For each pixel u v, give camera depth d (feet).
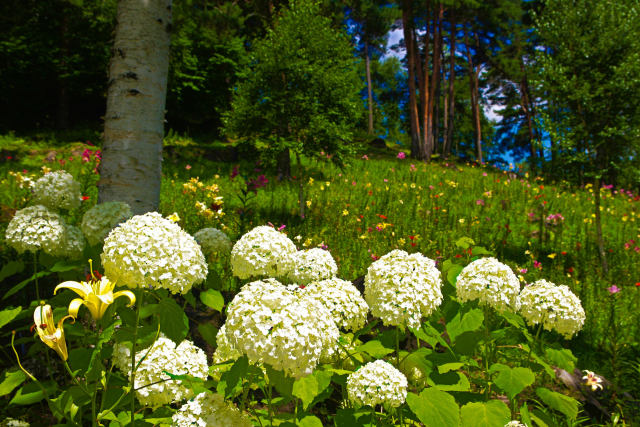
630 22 26.11
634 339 15.92
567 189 47.14
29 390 6.51
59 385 8.98
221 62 66.08
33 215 8.30
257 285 5.84
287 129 34.32
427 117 89.86
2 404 8.44
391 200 35.37
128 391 6.67
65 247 8.48
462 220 28.09
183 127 69.46
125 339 6.23
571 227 33.32
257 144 35.47
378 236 24.91
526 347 8.70
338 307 7.64
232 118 34.78
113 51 12.37
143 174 12.21
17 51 56.59
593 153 27.43
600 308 19.25
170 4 12.98
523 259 25.22
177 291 6.56
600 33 26.94
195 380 6.35
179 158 48.83
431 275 7.72
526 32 101.71
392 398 6.38
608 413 11.31
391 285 7.61
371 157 71.72
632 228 34.47
